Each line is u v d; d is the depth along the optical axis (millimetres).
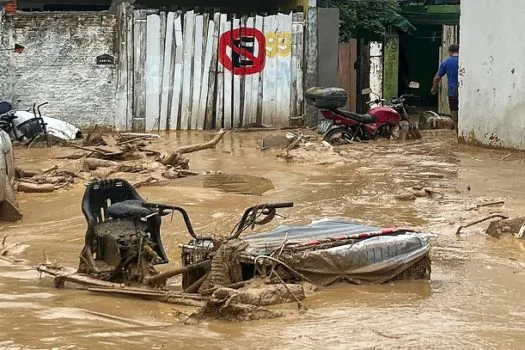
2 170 12273
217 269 8375
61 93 24281
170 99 24703
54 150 19812
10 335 7062
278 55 24984
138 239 8898
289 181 15656
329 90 21250
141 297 8414
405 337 7164
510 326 7531
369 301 8320
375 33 31984
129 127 24609
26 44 24016
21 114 20969
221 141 21969
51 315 7707
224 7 32031
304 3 25234
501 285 8977
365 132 21953
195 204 13328
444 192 14484
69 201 13555
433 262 9961
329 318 7719
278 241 9039
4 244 10922
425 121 25469
